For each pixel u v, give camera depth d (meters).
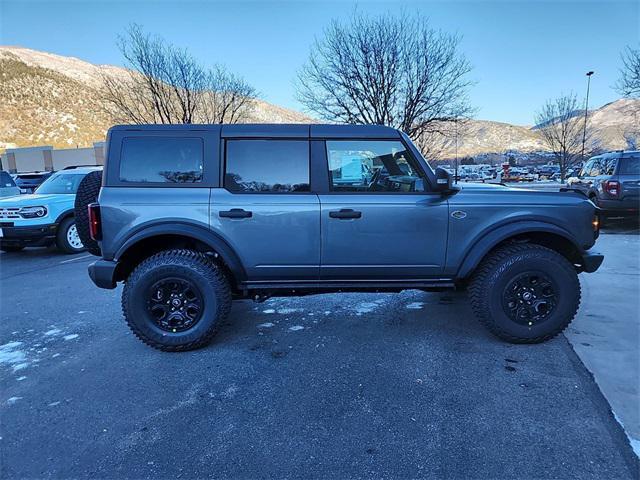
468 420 2.52
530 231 3.48
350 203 3.49
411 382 2.98
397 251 3.54
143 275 3.49
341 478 2.09
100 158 50.53
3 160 52.50
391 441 2.35
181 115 18.83
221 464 2.21
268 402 2.79
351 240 3.52
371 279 3.66
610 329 3.77
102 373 3.25
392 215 3.50
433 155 18.56
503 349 3.47
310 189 3.55
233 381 3.08
